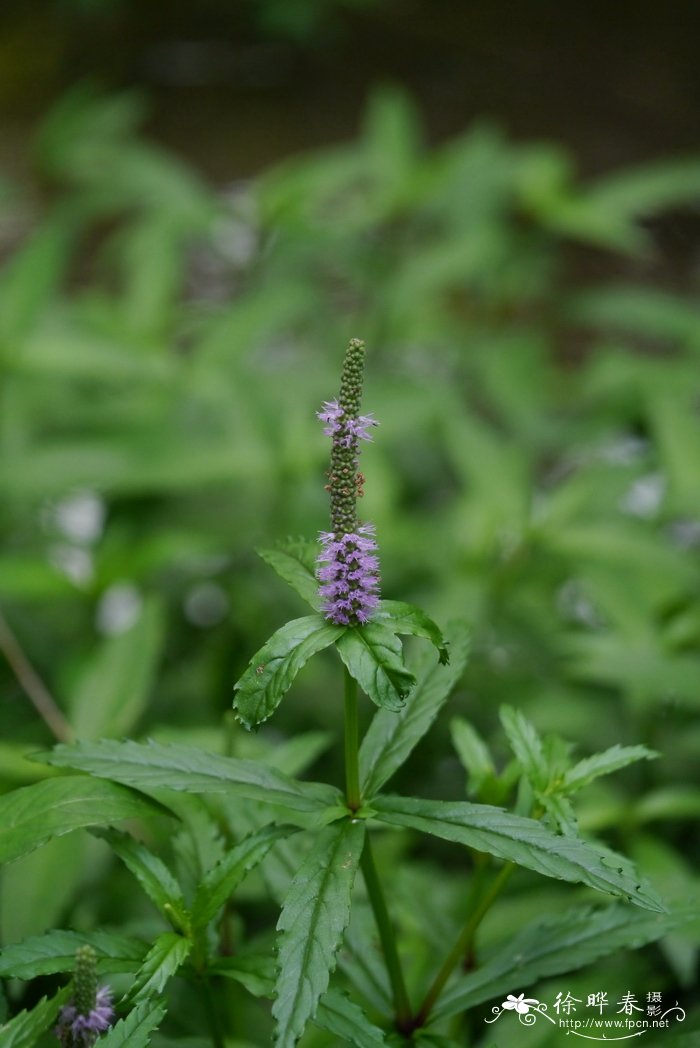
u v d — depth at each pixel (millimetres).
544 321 2113
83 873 767
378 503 1088
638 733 927
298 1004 566
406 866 819
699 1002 803
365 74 3320
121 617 1107
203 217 1527
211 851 657
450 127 3080
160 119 3066
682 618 910
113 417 1186
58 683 967
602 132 3010
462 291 1901
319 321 1571
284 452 1084
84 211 1678
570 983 746
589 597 1023
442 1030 691
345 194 1986
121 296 2172
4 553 1146
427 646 651
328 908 580
